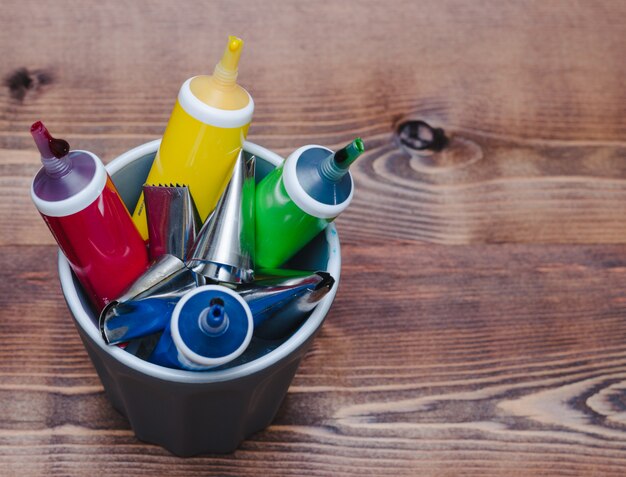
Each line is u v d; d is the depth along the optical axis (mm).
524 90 721
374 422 595
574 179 692
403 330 622
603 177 696
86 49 673
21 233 613
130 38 682
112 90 663
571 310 644
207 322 361
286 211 411
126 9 691
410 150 682
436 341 622
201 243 407
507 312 637
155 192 412
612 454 602
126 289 402
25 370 577
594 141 710
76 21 681
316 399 597
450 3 746
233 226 408
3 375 573
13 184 623
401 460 588
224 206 411
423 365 614
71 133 646
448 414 602
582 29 755
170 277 401
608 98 729
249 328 374
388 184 667
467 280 644
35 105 649
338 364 607
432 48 725
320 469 581
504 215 671
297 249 443
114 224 394
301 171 401
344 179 406
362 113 688
